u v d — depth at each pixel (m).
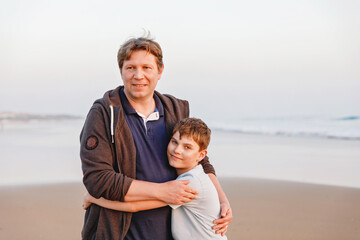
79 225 4.23
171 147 2.23
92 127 2.06
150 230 2.09
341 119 15.64
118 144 2.05
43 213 4.58
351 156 8.74
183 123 2.24
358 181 6.43
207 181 2.19
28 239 3.84
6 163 7.27
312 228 4.19
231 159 8.24
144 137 2.19
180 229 2.12
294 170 7.21
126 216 2.04
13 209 4.71
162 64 2.27
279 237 3.92
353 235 4.00
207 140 2.27
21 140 9.88
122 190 1.94
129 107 2.20
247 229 4.14
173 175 2.27
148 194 1.98
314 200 5.25
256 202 5.14
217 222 2.16
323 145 10.44
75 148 8.80
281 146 10.18
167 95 2.54
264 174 6.89
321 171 7.17
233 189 5.82
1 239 3.81
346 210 4.82
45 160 7.56
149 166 2.15
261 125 15.17
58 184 5.87
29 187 5.69
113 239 2.02
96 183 1.95
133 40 2.17
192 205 2.13
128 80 2.15
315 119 15.73
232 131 13.98
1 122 13.84
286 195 5.48
